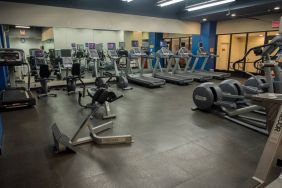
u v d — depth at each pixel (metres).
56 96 6.20
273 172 2.32
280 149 2.10
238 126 3.84
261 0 6.91
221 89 4.93
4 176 2.28
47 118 4.21
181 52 9.55
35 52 7.81
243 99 4.77
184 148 2.97
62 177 2.27
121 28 8.80
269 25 9.28
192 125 3.88
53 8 7.27
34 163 2.54
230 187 2.13
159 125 3.87
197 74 9.67
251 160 2.65
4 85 6.14
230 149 2.95
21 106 4.81
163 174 2.34
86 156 2.72
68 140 2.93
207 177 2.30
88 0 7.86
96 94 3.86
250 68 11.45
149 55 8.96
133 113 4.59
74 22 7.73
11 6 6.61
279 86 3.60
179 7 9.95
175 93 6.80
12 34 12.05
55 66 8.66
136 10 9.02
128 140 3.12
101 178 2.26
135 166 2.50
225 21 11.09
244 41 11.68
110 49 8.94
